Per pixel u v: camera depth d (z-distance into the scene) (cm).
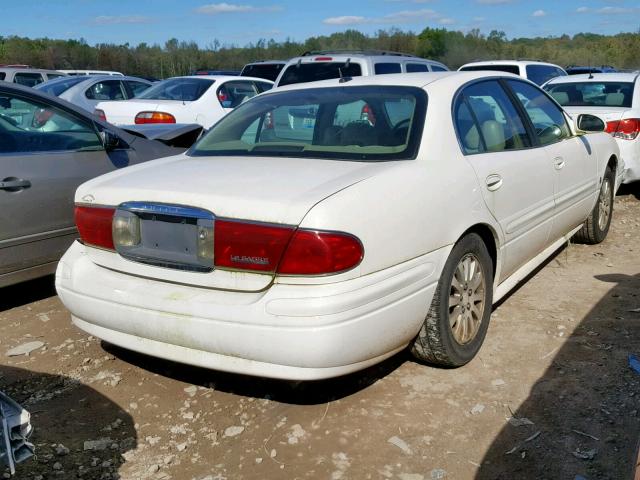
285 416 330
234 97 1108
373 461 293
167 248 314
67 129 505
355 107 382
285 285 286
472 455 296
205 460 298
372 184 305
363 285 289
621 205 821
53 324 455
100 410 341
